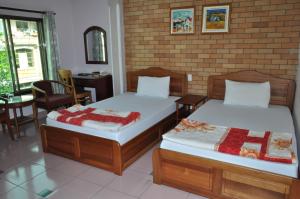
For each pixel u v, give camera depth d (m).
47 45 4.82
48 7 4.81
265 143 2.06
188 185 2.23
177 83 4.08
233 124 2.63
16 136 3.75
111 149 2.55
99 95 4.89
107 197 2.23
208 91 3.85
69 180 2.52
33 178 2.57
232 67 3.69
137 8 4.21
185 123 2.62
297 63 3.26
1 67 4.27
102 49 5.15
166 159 2.28
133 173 2.62
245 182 1.94
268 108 3.22
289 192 1.79
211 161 2.04
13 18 4.27
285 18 3.24
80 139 2.74
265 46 3.42
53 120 2.96
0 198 2.24
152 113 3.13
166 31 4.05
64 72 4.79
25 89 4.67
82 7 5.16
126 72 4.59
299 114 2.64
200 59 3.88
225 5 3.53
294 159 1.79
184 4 3.81
